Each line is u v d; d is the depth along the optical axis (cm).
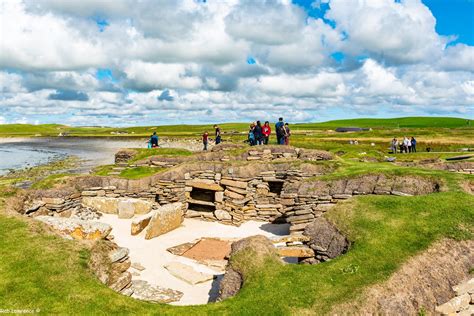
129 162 2762
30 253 1010
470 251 1061
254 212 2094
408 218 1245
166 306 915
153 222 1716
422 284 949
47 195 1861
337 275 1006
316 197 1803
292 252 1300
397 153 4084
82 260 1023
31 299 825
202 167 2178
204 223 2036
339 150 3428
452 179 1638
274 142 3897
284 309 879
